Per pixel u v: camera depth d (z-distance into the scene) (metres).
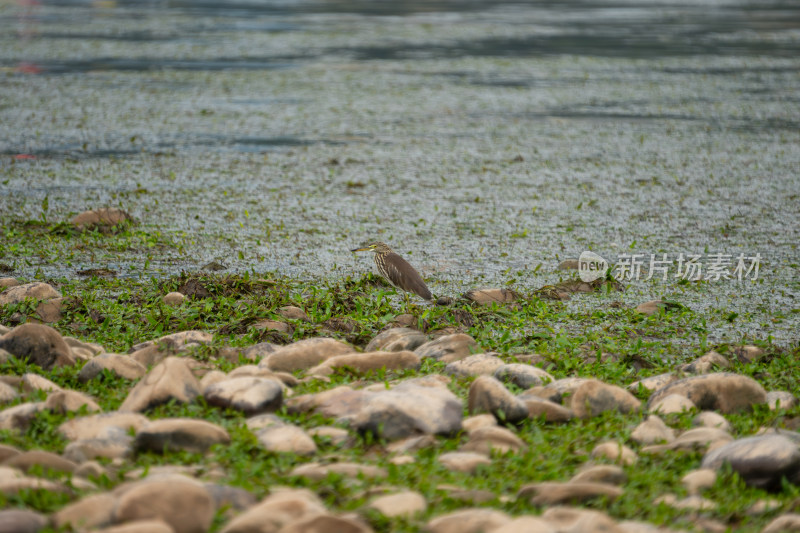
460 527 7.03
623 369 12.47
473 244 19.89
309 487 7.99
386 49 55.94
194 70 46.78
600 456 9.03
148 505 7.04
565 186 25.70
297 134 32.81
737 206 23.64
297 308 14.70
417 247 19.56
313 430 9.51
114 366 11.22
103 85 41.94
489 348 13.27
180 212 22.12
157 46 55.09
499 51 55.66
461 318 14.66
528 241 20.23
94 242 19.36
